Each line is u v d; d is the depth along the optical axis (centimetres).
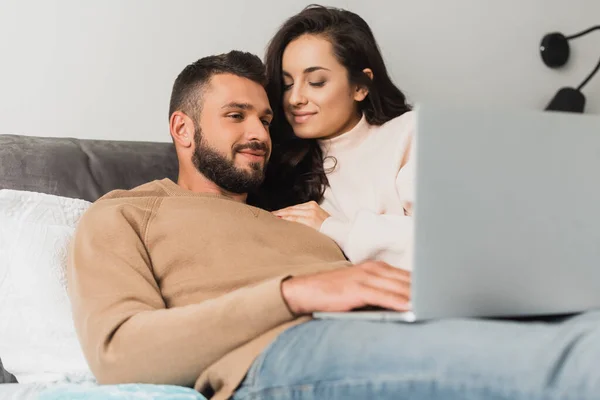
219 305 112
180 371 112
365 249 159
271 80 182
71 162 162
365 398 95
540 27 266
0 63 199
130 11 212
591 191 102
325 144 183
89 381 135
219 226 144
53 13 204
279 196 182
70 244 138
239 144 160
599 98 272
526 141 98
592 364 79
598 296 104
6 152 158
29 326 140
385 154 176
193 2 220
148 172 169
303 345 104
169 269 138
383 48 243
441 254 95
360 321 104
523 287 99
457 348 90
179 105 164
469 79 255
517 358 85
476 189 96
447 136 94
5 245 145
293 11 231
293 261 145
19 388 125
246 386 108
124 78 212
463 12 254
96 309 121
